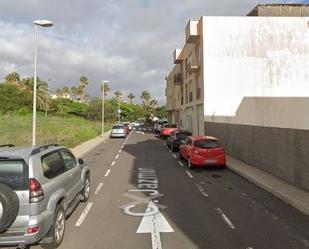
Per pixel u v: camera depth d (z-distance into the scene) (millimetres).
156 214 9359
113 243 7211
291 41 31344
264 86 31297
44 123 50438
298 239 7414
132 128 71688
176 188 12781
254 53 31250
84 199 10578
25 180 6363
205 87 31203
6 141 26828
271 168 14820
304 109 31406
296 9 33500
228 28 31234
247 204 10391
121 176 15367
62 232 7453
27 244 6629
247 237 7539
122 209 9875
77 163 9781
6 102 84500
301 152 11891
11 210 5992
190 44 38625
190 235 7676
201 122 33281
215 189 12602
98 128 55156
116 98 133750
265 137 15484
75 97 127250
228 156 21453
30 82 95562
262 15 33375
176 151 25922
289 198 10500
